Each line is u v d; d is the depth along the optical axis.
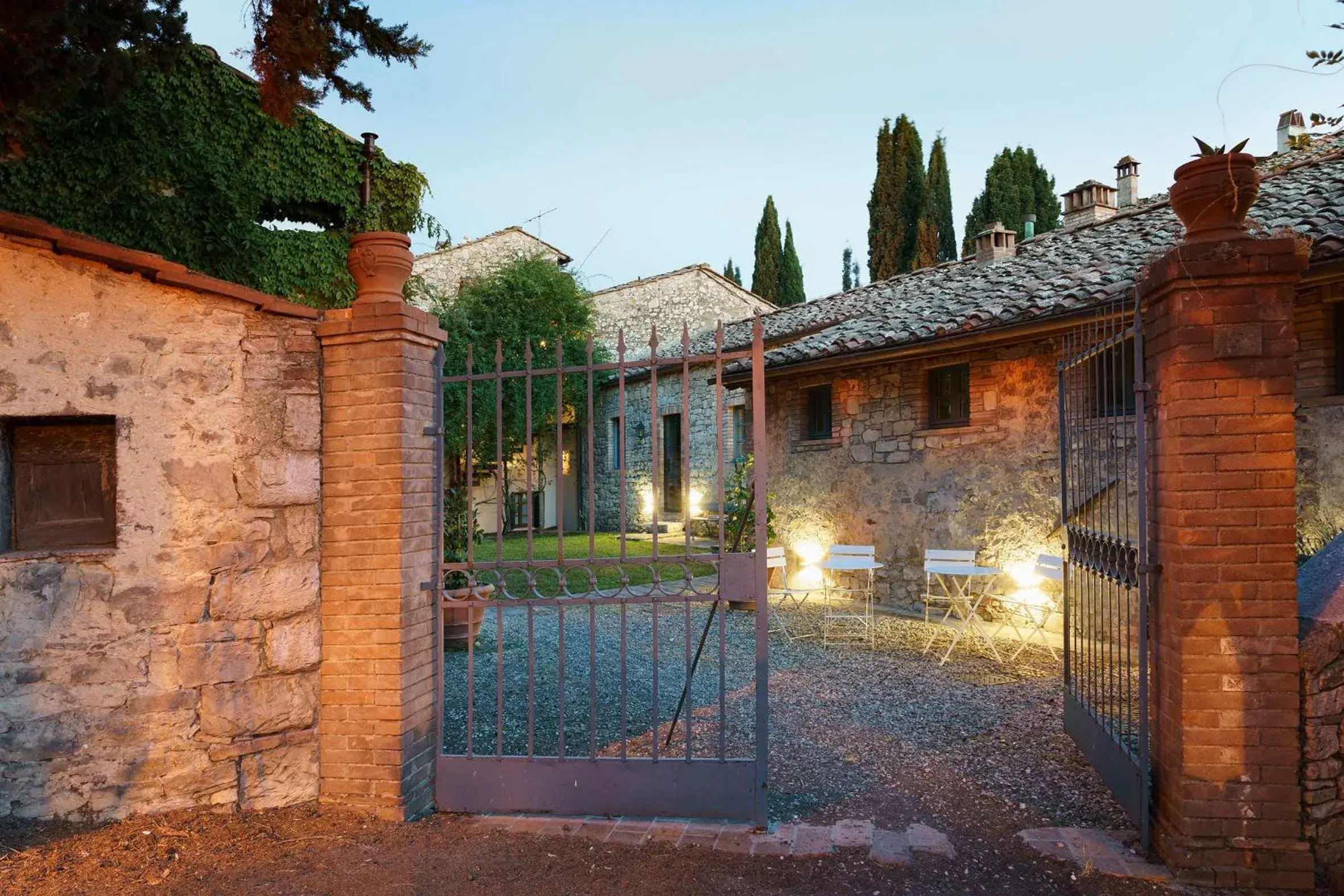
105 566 3.62
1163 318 3.32
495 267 19.38
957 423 9.45
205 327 3.76
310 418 3.90
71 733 3.59
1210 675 3.19
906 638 8.21
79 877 3.18
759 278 29.72
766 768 3.77
